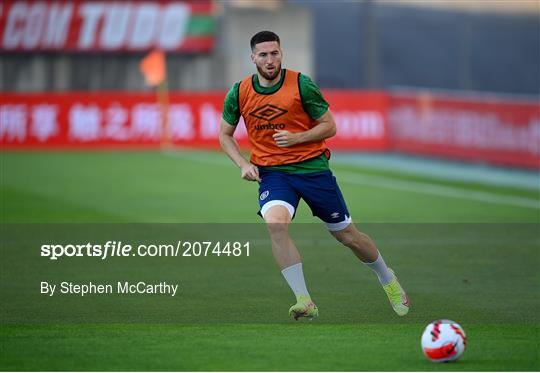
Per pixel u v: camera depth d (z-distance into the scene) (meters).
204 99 107.38
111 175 81.56
